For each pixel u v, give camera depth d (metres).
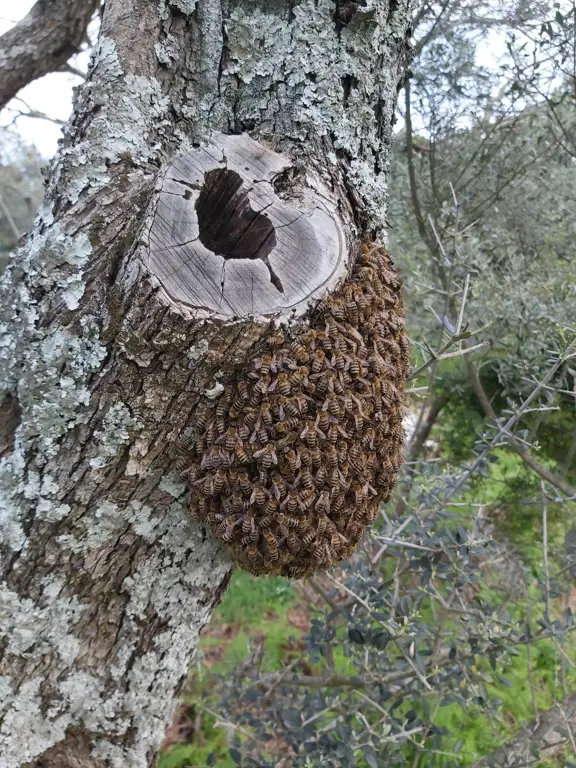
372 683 0.61
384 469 0.38
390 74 0.42
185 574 0.40
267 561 0.36
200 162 0.35
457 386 0.83
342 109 0.39
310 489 0.34
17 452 0.37
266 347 0.34
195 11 0.38
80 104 0.37
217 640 0.93
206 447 0.35
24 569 0.38
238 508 0.35
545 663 0.83
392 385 0.37
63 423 0.36
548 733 0.64
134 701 0.41
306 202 0.36
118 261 0.35
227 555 0.41
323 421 0.34
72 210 0.36
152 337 0.33
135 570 0.39
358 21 0.39
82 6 0.85
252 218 0.36
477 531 0.59
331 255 0.35
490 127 0.80
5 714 0.39
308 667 0.88
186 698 0.85
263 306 0.33
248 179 0.35
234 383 0.35
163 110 0.37
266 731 0.67
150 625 0.41
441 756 0.66
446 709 0.74
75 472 0.36
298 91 0.38
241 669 0.73
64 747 0.41
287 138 0.38
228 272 0.33
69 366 0.35
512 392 0.82
